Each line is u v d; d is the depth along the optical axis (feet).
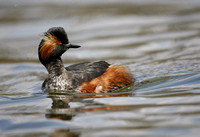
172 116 32.17
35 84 51.11
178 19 89.35
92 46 73.00
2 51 74.90
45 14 99.19
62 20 93.15
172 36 74.18
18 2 112.98
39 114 36.32
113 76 45.03
